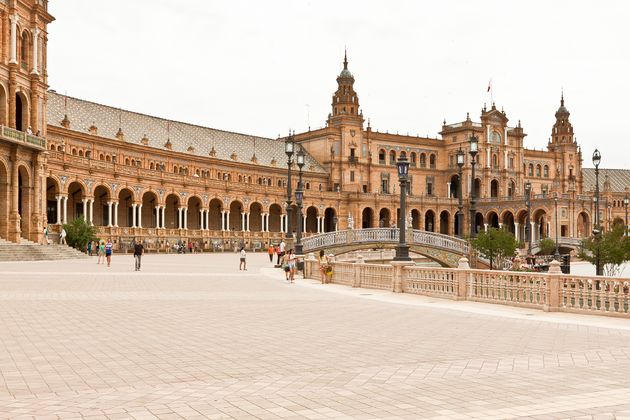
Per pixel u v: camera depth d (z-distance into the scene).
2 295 23.94
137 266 41.97
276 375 10.93
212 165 105.12
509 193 146.62
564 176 158.50
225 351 13.18
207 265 51.47
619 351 13.41
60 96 86.56
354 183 131.00
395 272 28.00
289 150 45.34
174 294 25.78
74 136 80.62
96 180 76.88
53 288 27.20
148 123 101.31
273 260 63.94
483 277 23.73
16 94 61.34
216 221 104.25
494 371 11.34
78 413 8.46
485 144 142.25
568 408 8.84
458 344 14.20
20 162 59.81
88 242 66.88
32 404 8.94
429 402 9.15
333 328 16.59
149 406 8.85
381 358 12.52
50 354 12.70
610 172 176.25
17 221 58.22
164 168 96.31
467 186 140.25
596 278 19.62
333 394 9.61
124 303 22.00
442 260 60.31
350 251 59.59
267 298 24.83
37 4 63.47
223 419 8.25
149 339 14.59
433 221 140.25
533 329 16.67
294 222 114.50
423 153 143.75
